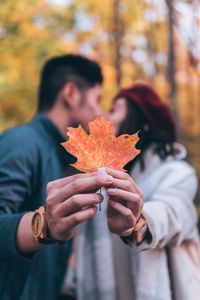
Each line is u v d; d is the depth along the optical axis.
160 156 1.75
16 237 1.17
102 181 1.01
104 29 4.65
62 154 1.71
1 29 4.89
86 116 1.86
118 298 1.71
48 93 1.85
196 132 4.58
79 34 4.82
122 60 4.48
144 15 4.18
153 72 4.39
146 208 1.42
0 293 1.47
